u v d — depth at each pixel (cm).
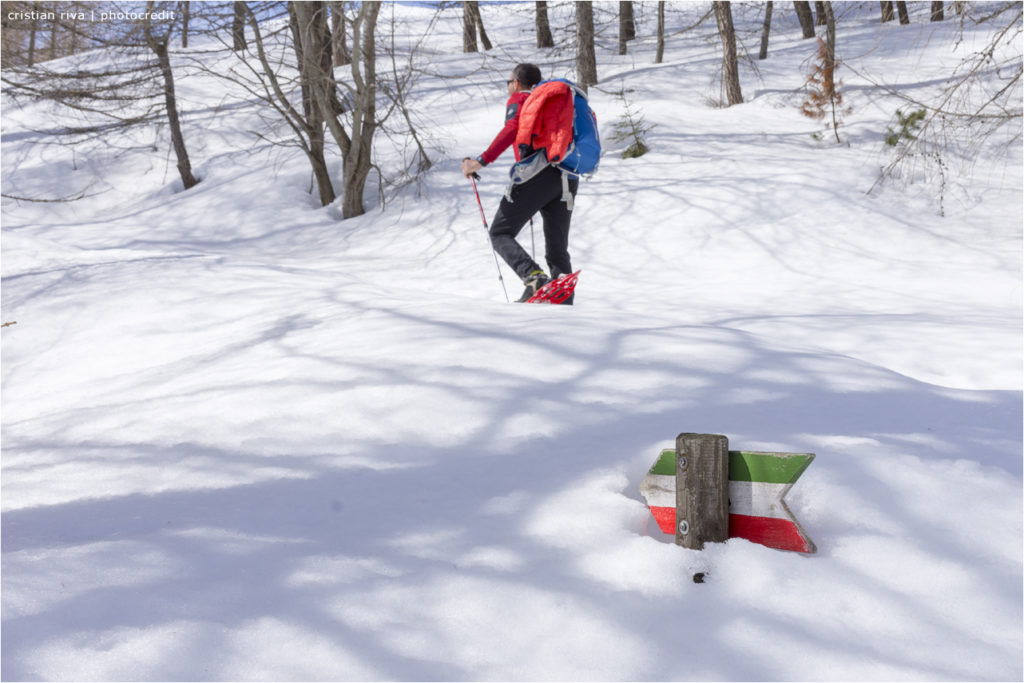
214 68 1902
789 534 154
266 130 1499
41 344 493
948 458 181
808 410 226
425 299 452
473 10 1159
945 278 595
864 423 212
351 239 920
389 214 969
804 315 442
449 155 1112
